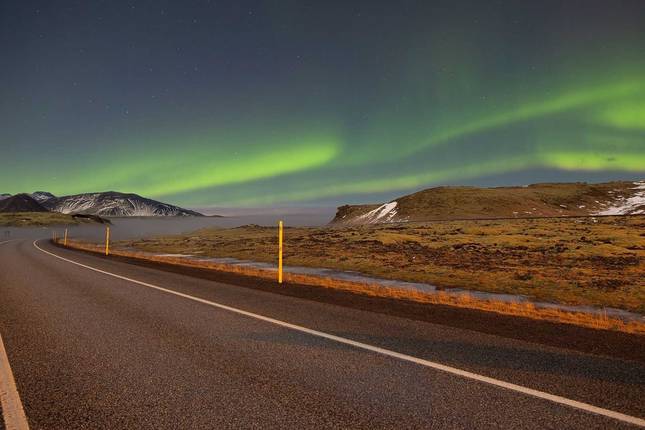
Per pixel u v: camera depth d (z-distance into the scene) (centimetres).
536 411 314
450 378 388
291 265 2981
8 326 627
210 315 711
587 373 402
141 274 1488
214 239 7756
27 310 762
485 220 10950
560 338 554
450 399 338
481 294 1747
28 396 350
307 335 564
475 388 362
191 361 447
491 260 3462
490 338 548
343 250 4553
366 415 308
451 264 3125
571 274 2528
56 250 3384
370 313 735
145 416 310
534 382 376
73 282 1223
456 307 855
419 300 987
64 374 406
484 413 311
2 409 324
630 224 7475
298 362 441
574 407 321
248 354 473
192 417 308
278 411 317
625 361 443
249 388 366
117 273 1520
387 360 447
